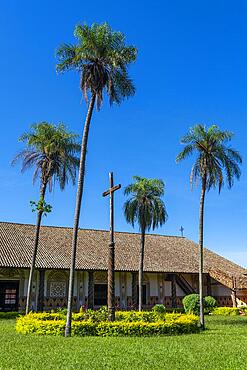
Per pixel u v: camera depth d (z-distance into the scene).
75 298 33.47
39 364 10.41
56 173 24.75
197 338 16.45
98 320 18.48
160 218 29.44
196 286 40.22
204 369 9.81
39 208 24.02
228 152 21.47
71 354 11.90
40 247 33.91
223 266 42.97
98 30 17.75
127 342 14.72
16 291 31.48
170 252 40.97
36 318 19.69
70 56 17.94
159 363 10.58
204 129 21.34
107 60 17.81
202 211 21.58
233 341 15.41
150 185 29.50
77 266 32.12
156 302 37.06
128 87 18.16
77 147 25.08
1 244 32.53
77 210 17.36
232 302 39.56
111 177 19.34
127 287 35.94
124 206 29.67
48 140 24.64
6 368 9.89
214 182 21.39
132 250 38.44
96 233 40.62
